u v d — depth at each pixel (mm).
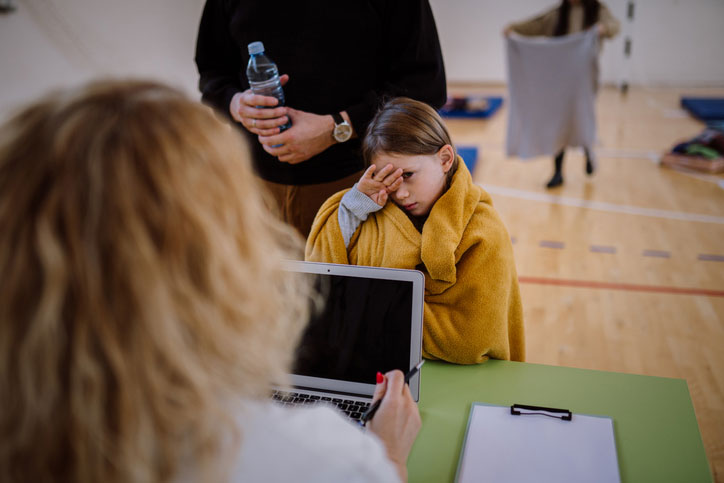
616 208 3514
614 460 846
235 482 437
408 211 1167
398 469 658
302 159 1417
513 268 1168
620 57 6777
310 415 487
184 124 406
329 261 1191
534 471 838
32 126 381
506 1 6875
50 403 359
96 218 360
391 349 974
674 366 2092
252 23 1442
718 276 2695
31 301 356
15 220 358
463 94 7012
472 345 1082
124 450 366
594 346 2238
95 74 443
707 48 6555
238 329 415
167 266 376
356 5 1401
